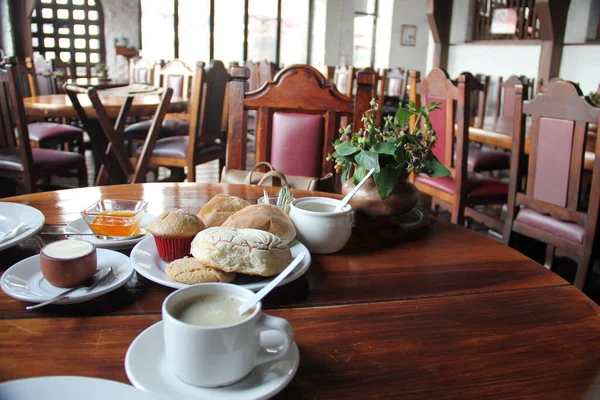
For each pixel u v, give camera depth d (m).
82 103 2.93
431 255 0.90
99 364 0.53
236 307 0.50
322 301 0.70
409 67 9.02
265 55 8.70
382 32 8.95
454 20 7.04
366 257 0.88
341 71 5.75
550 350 0.59
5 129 2.54
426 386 0.52
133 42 7.72
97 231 0.87
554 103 1.78
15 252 0.82
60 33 7.32
